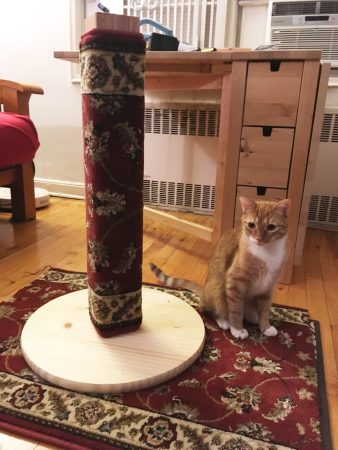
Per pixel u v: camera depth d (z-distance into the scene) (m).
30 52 2.55
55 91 2.55
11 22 2.54
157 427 0.76
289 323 1.18
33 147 1.82
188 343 1.00
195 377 0.91
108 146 0.85
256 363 0.98
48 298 1.26
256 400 0.85
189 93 2.21
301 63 1.27
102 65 0.80
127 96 0.83
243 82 1.34
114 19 0.78
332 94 2.03
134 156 0.88
